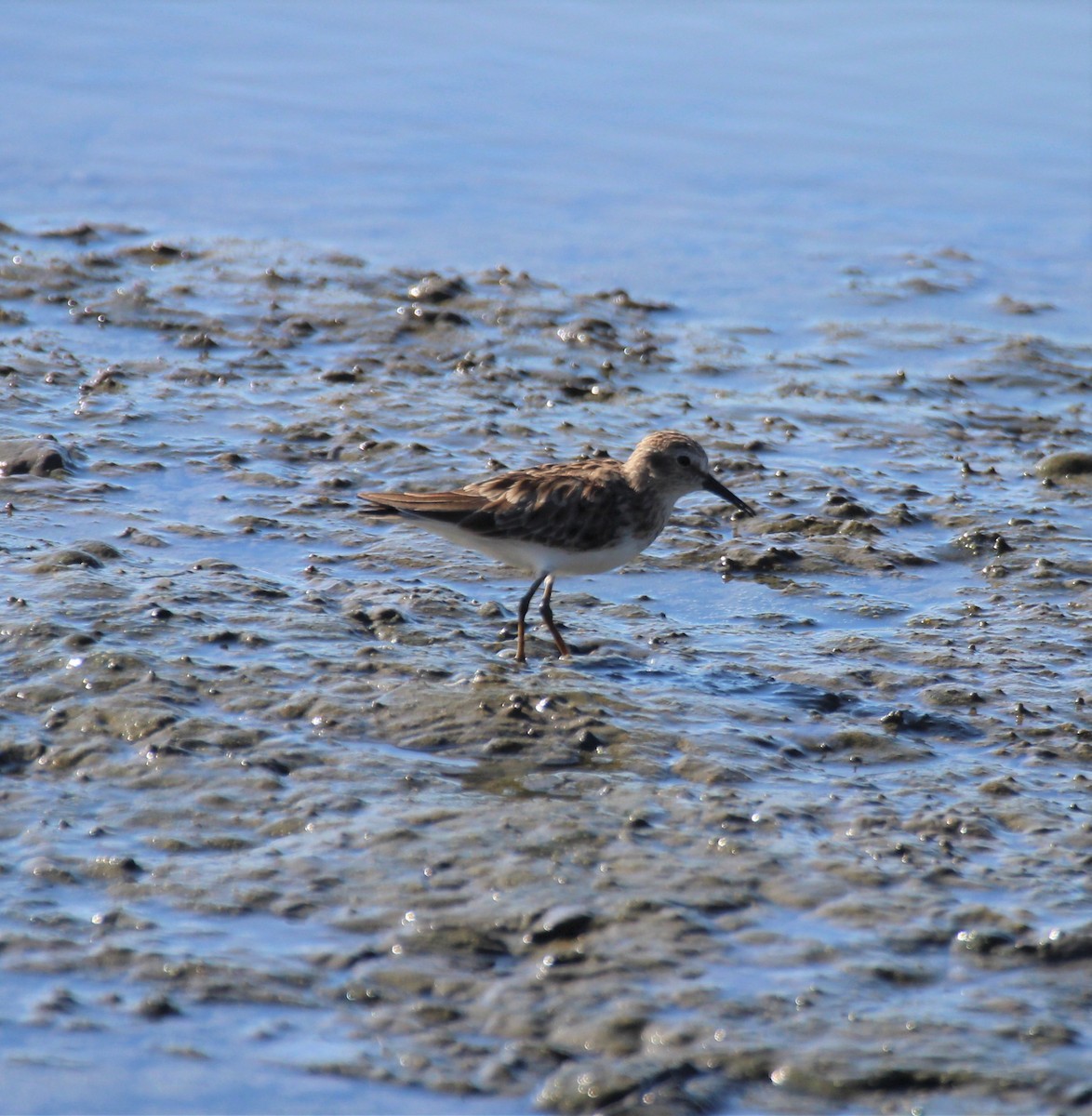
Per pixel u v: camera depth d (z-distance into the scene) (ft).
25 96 97.66
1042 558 49.57
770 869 30.53
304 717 36.27
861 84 102.78
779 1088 24.91
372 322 70.85
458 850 30.81
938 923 28.89
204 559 45.88
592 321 71.67
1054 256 83.66
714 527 52.06
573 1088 24.81
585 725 36.17
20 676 37.19
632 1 113.70
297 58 106.01
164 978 27.07
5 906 28.78
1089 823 32.73
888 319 75.46
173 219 82.84
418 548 48.60
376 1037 25.90
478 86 102.32
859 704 38.88
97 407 59.21
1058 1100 24.50
